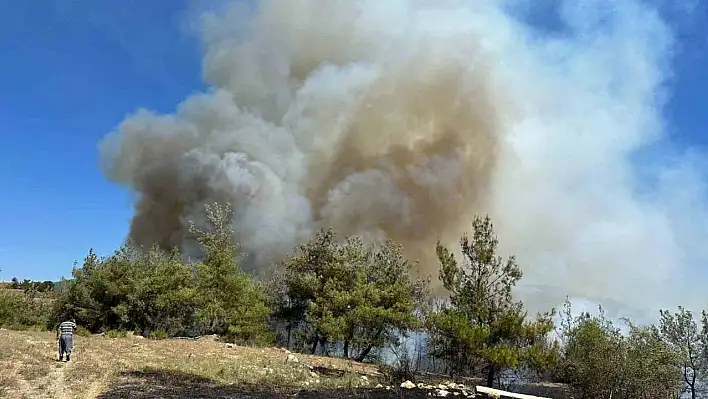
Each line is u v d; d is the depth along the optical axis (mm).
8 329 24750
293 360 19750
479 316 17328
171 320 27984
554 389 18828
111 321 27797
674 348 18594
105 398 10781
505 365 16469
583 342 17781
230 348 22516
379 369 19766
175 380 13469
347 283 27391
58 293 28266
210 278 26672
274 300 31641
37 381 11688
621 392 16391
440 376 19188
